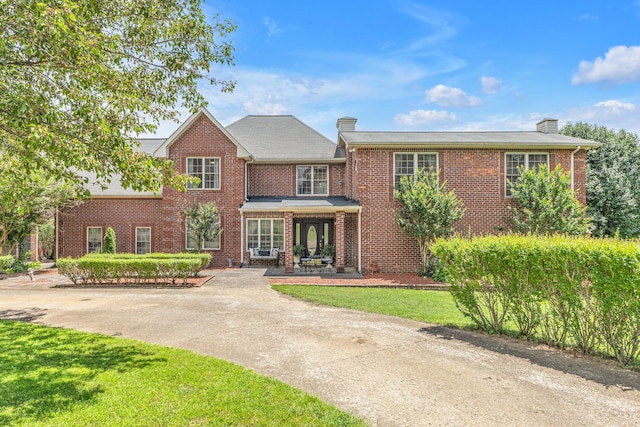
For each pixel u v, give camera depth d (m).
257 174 21.80
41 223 19.38
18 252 22.66
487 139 17.86
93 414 4.08
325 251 20.02
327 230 20.95
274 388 4.79
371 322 8.50
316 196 21.66
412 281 14.88
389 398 4.60
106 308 10.07
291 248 17.36
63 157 5.41
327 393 4.74
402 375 5.35
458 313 9.38
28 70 6.04
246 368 5.58
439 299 11.38
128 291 12.84
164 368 5.50
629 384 5.02
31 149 5.45
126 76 7.41
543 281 6.66
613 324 5.81
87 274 14.03
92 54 5.96
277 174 21.83
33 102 5.24
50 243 25.22
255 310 9.78
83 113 5.67
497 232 16.95
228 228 19.91
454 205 16.47
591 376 5.30
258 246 20.34
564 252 6.21
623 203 21.83
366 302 10.80
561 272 6.35
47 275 17.05
